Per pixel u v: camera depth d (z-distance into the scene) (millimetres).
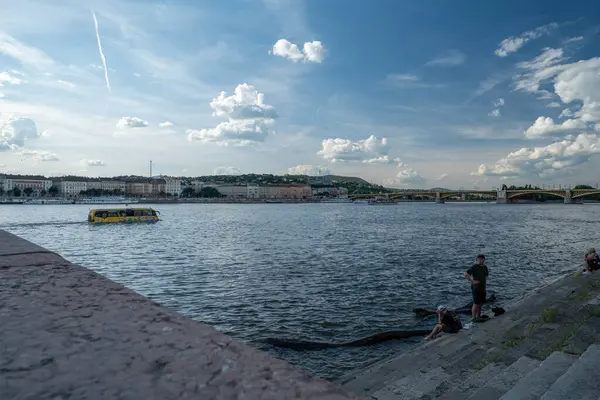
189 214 137750
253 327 18031
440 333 14055
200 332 1720
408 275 29219
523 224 86062
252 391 1173
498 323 13773
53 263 3311
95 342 1525
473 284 15953
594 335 10898
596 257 22984
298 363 13992
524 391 6051
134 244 50125
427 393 8820
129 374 1263
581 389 4992
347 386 9648
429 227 77688
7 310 1919
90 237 58812
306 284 26453
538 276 29188
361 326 17828
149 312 1961
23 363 1301
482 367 9859
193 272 31453
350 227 78125
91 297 2205
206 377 1267
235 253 41625
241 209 193250
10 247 4363
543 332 11953
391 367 10523
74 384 1167
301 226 81000
